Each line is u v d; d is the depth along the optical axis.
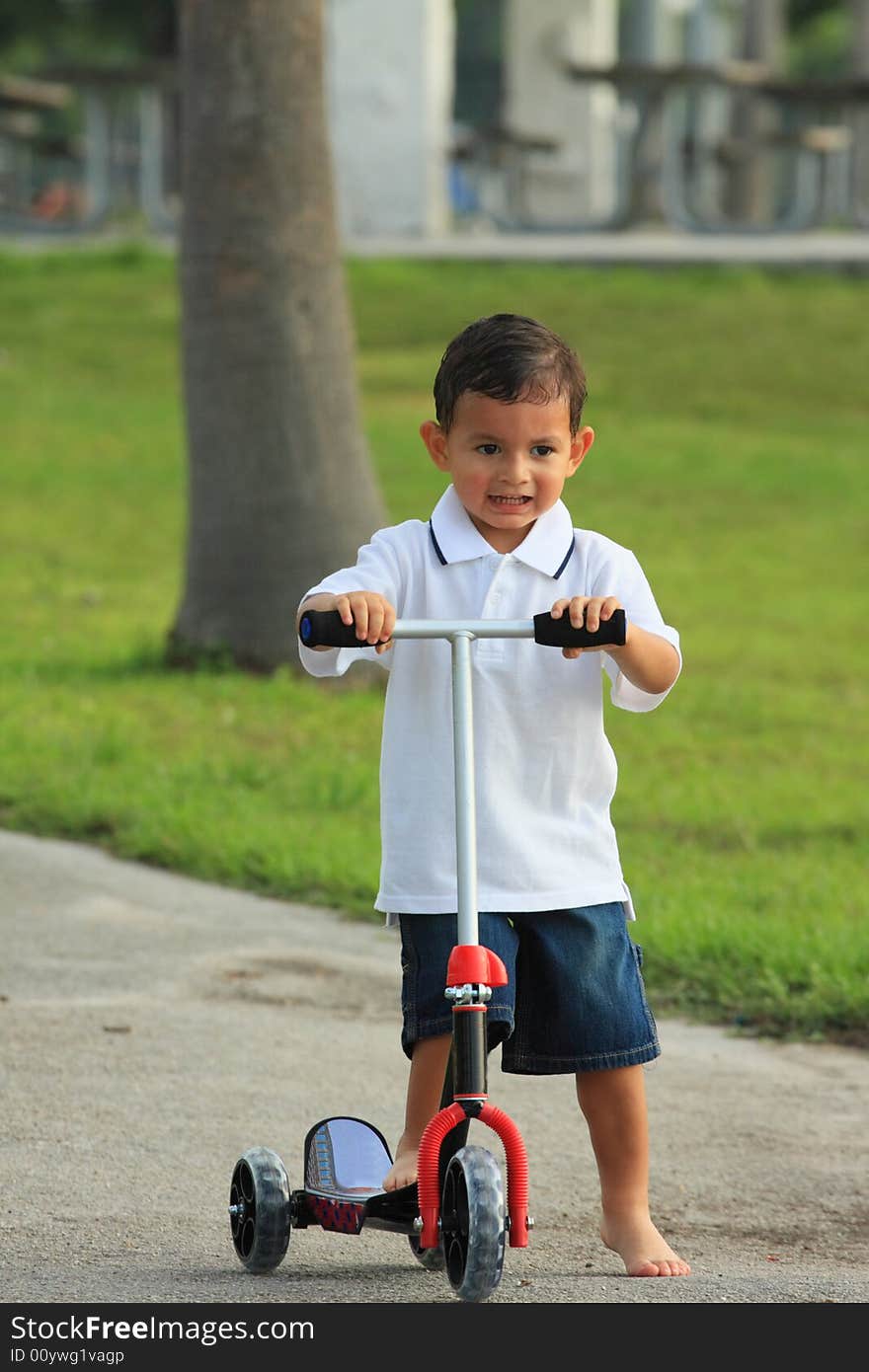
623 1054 6.18
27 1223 6.85
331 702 17.89
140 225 50.28
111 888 12.26
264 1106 8.39
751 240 46.12
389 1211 6.09
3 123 52.12
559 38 52.44
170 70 46.28
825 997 10.21
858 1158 8.08
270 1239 6.27
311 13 17.94
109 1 74.25
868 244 44.62
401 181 47.22
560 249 44.34
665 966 10.78
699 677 20.45
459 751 5.66
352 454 18.58
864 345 38.47
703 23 64.56
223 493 18.53
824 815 14.86
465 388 5.93
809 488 30.98
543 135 52.34
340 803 14.49
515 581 6.17
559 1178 7.73
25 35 76.06
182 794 14.32
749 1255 6.85
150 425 33.19
